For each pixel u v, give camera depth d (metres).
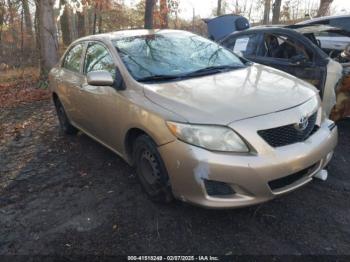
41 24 10.18
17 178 4.32
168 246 2.90
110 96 3.77
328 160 3.33
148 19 10.87
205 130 2.81
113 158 4.64
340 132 5.04
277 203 3.36
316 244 2.81
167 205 3.42
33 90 9.76
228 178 2.76
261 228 3.04
